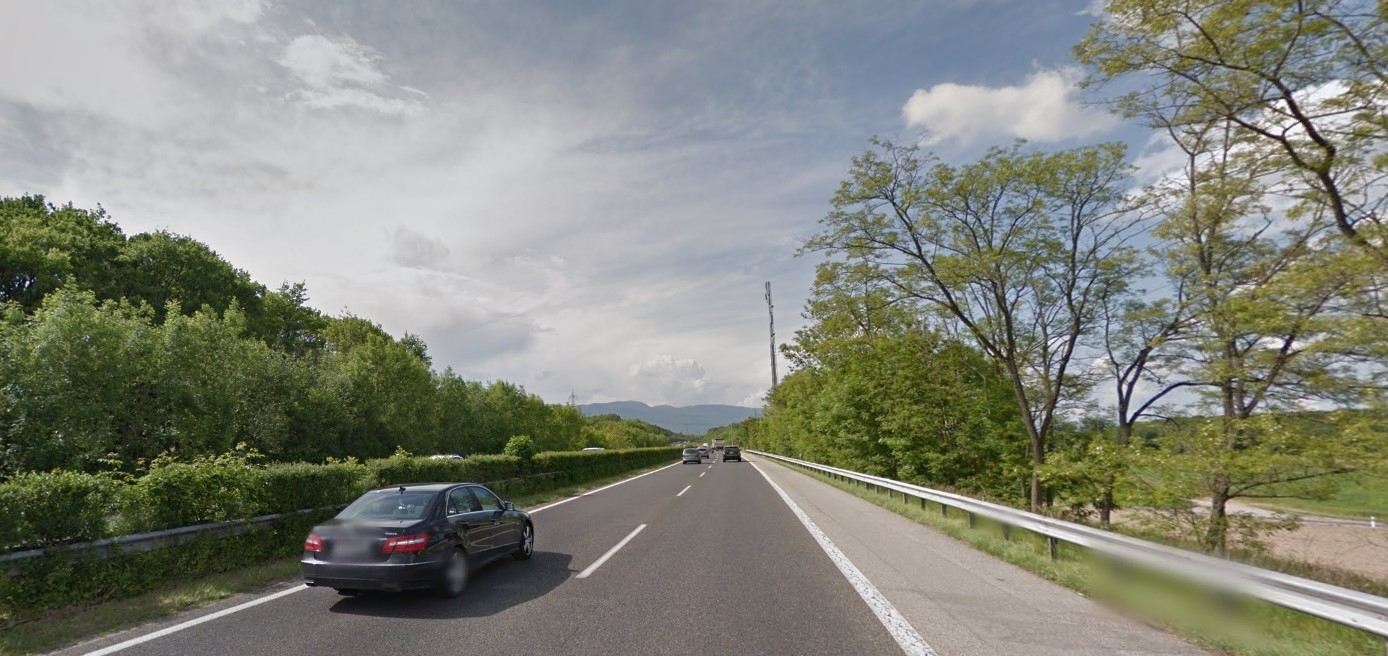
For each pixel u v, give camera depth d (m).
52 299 21.98
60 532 6.94
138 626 6.35
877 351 26.94
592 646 5.70
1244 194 12.67
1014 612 6.67
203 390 27.42
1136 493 13.40
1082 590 7.57
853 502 19.78
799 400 45.88
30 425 19.42
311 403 36.41
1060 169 17.59
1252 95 11.48
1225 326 12.52
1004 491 22.75
